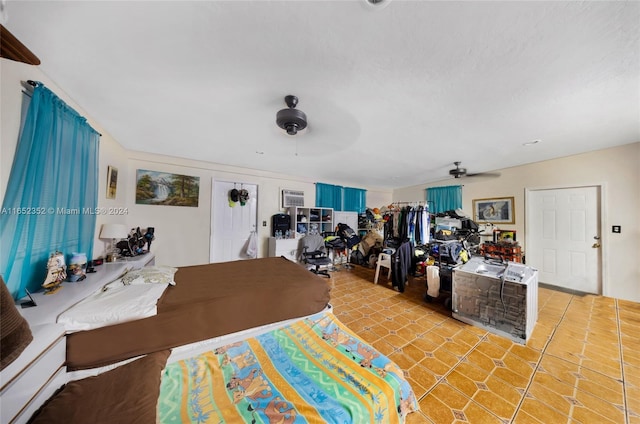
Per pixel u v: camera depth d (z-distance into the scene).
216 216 3.79
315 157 3.25
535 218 3.67
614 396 1.41
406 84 1.46
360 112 1.84
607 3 0.90
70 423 0.78
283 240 4.16
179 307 1.36
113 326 1.17
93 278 1.64
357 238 4.88
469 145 2.69
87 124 1.81
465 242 3.49
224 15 0.96
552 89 1.51
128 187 3.00
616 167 2.91
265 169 4.11
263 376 1.20
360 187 5.76
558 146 2.80
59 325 1.06
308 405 1.00
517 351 1.87
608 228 3.00
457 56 1.21
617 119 1.98
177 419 0.94
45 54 1.17
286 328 1.67
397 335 2.11
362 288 3.43
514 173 3.86
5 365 0.65
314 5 0.92
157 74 1.35
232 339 1.50
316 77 1.39
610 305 2.76
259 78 1.40
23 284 1.24
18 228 1.20
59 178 1.50
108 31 1.02
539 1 0.90
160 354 1.23
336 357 1.36
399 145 2.68
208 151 3.00
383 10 0.94
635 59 1.21
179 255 3.41
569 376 1.58
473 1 0.90
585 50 1.15
